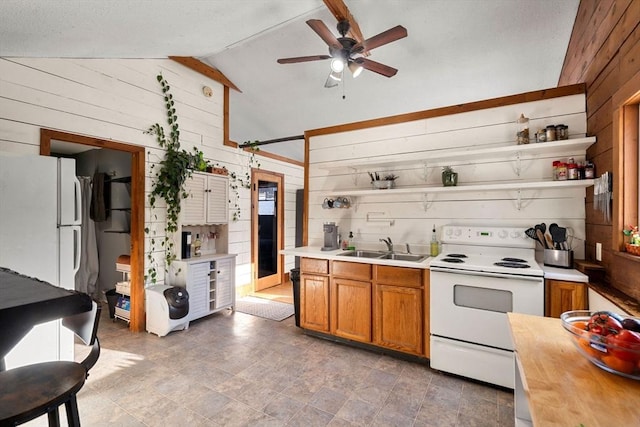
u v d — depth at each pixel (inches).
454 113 116.8
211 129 166.9
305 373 96.2
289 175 232.7
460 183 114.5
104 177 167.5
